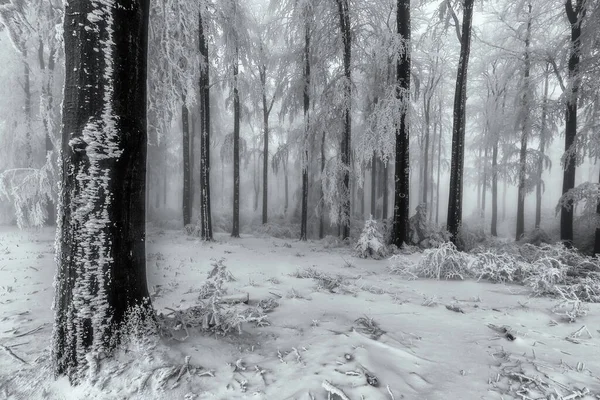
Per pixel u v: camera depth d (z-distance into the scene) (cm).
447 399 215
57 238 249
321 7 1231
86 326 239
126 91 253
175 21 465
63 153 243
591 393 223
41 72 1438
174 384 223
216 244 1169
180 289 520
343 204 1246
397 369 253
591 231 1223
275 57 1540
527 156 1572
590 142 1035
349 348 277
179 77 504
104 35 240
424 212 1168
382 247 915
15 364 268
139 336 256
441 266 639
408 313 408
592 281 518
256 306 420
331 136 1302
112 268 248
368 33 1226
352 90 1200
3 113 1603
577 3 1134
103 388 224
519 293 520
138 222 271
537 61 1365
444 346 306
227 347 279
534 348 307
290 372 242
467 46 966
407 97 991
